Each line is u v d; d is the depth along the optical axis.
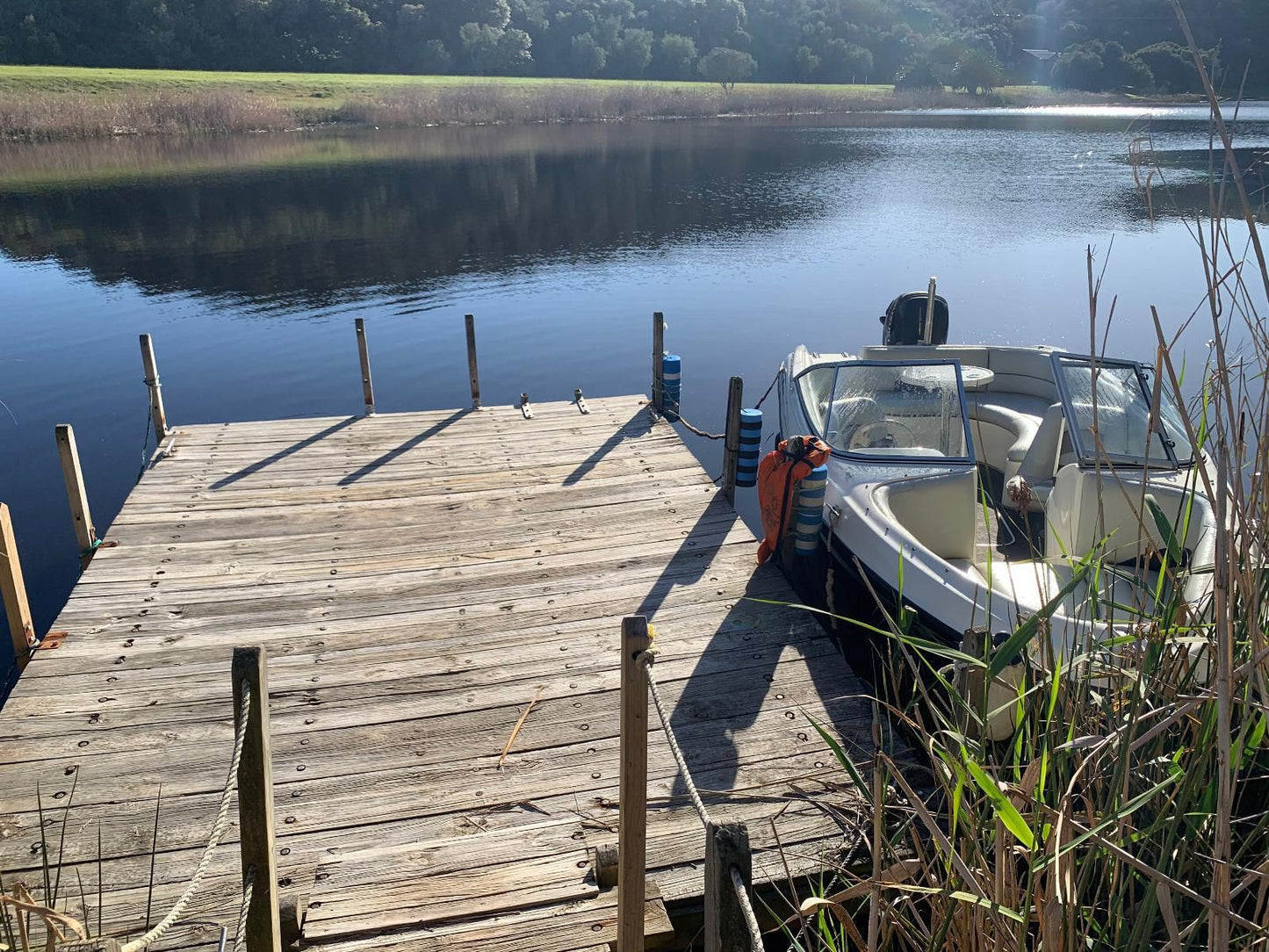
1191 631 2.26
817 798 3.85
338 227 23.03
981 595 4.43
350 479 7.22
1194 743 1.97
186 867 3.51
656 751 4.17
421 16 74.38
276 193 27.19
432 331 15.05
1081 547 4.89
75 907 3.31
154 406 7.96
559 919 3.27
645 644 2.62
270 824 2.53
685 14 84.88
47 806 3.81
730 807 3.82
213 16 66.38
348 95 53.75
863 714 4.41
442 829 3.73
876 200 26.34
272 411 11.38
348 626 5.18
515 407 8.99
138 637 5.04
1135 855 2.13
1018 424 7.03
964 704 2.29
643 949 2.88
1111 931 2.01
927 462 5.68
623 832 2.75
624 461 7.59
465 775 4.04
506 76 76.06
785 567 5.89
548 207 25.83
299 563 5.89
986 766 2.23
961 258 19.00
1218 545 1.48
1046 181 29.17
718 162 34.81
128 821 3.74
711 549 6.10
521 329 15.15
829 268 18.78
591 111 57.09
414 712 4.45
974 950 2.02
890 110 65.88
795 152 37.75
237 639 5.04
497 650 4.97
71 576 7.03
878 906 2.19
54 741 4.20
